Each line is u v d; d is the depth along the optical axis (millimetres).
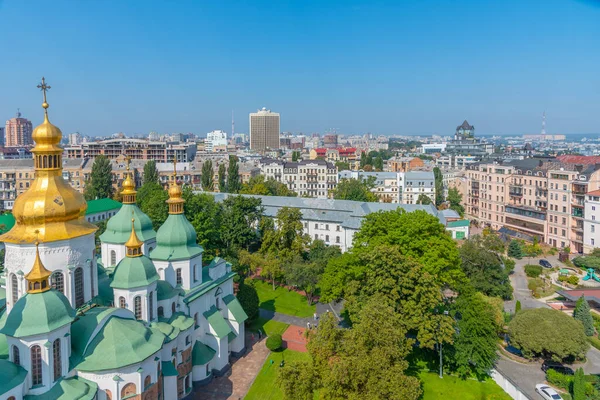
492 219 166250
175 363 53625
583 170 131500
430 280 59875
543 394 57125
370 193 167000
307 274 86812
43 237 43906
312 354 47625
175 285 60938
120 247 63781
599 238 120625
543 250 129875
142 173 198250
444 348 63562
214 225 101500
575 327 64562
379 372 41781
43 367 39406
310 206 128500
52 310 40000
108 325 44812
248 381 60594
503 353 69688
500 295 90562
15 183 170500
